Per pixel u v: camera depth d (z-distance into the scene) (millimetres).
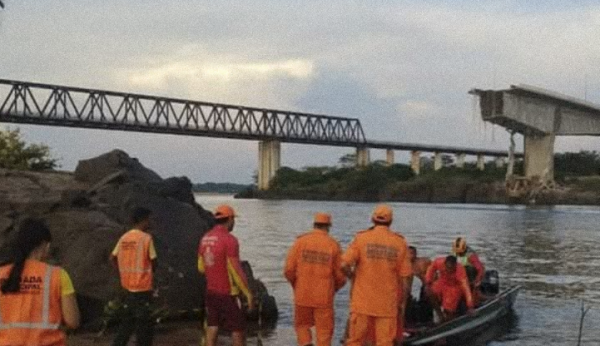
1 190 15828
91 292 13273
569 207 139250
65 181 17281
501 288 23828
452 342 13789
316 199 165125
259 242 43188
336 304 18250
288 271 10242
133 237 10086
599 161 179625
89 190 16156
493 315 15789
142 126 121500
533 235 56438
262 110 150125
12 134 32094
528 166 148000
